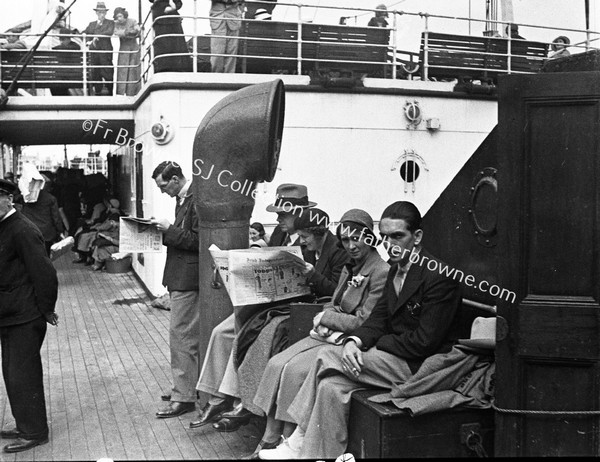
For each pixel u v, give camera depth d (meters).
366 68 11.58
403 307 3.79
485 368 3.61
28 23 14.15
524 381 3.25
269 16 11.53
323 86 10.97
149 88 10.45
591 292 3.15
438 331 3.66
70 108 12.76
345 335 4.07
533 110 3.20
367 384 3.69
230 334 4.95
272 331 4.52
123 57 13.70
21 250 4.70
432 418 3.42
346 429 3.66
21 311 4.74
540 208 3.20
